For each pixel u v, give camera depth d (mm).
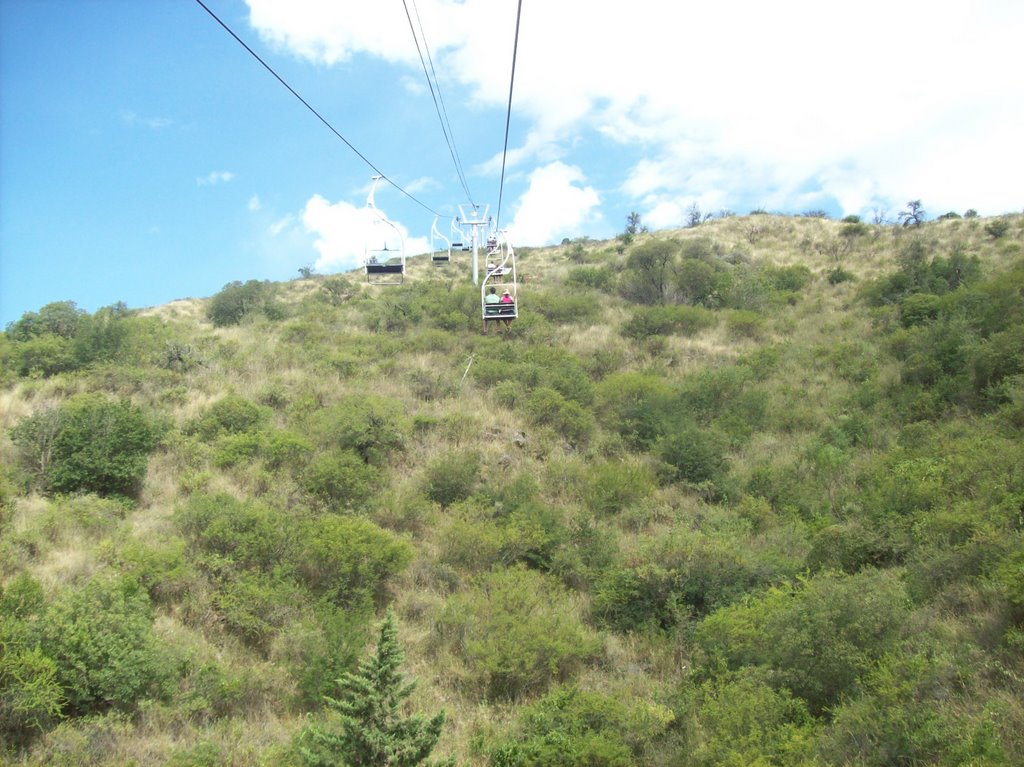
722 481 14617
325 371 19453
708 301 30359
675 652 9312
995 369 15867
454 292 29547
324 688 7965
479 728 7770
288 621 9156
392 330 26078
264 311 29844
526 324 25812
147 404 15914
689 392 19250
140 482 12406
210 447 13922
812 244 44125
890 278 28625
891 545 10117
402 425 15453
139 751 6789
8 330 21219
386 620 6160
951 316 20828
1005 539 8500
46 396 16078
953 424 14688
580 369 20797
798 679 7199
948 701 6227
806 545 11602
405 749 5598
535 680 8688
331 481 12609
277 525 10633
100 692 7285
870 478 13398
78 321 21469
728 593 10070
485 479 14266
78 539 10258
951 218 43656
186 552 10078
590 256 44688
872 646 7215
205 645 8656
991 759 5160
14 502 10820
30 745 6668
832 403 18672
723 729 6516
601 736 6824
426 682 8586
